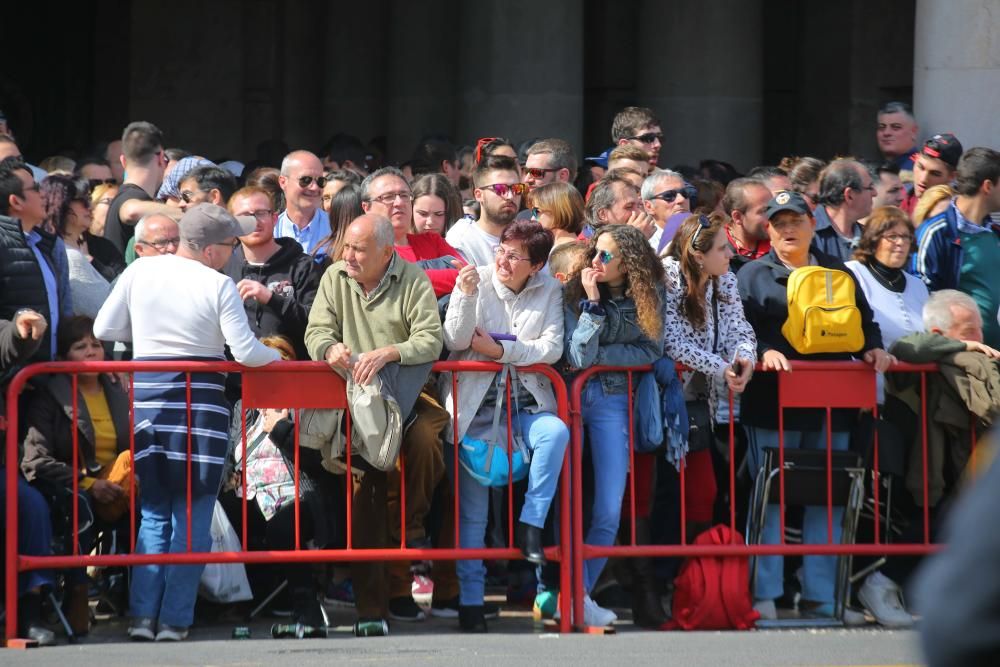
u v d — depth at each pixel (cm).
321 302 2384
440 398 2427
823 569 2573
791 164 3728
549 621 2498
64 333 2452
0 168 2491
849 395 2486
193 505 2325
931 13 3897
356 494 2414
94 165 3803
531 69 5372
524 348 2369
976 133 3847
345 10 6781
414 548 2372
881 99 6278
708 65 5678
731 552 2436
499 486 2422
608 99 6619
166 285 2328
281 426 2400
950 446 2542
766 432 2541
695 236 2464
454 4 6191
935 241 2903
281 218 3262
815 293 2495
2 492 2309
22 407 2405
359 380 2281
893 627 2511
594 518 2453
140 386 2309
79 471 2416
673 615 2470
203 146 6888
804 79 6456
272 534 2405
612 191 2747
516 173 2866
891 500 2614
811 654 2203
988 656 660
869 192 3052
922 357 2500
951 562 676
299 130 7044
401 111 6247
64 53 7475
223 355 2364
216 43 6875
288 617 2594
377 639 2334
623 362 2403
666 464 2564
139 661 2125
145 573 2342
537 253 2384
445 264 2667
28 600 2297
